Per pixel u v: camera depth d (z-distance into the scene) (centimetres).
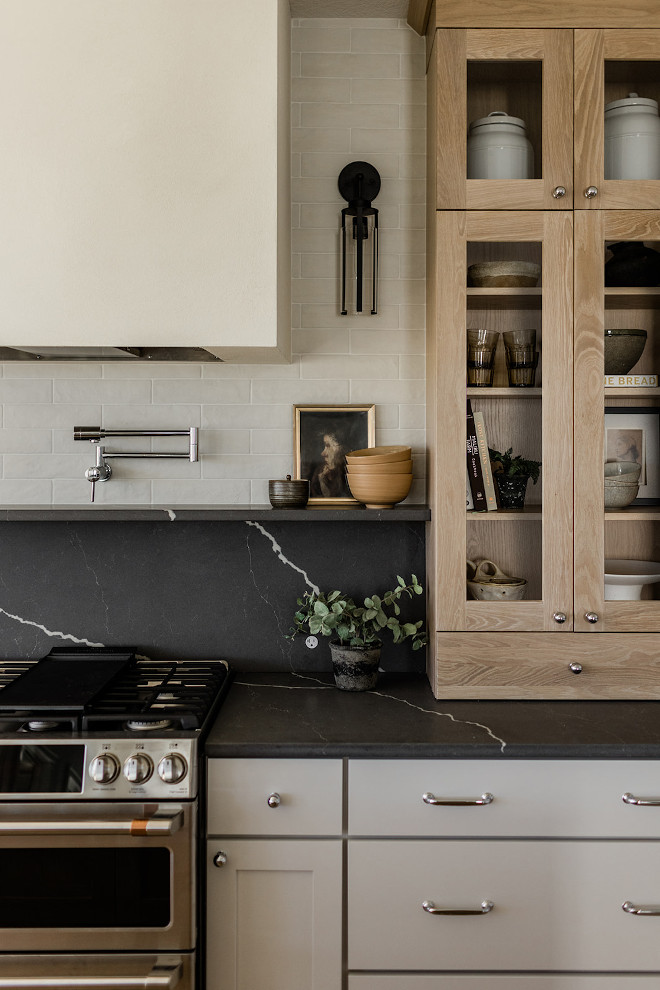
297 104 223
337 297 225
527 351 197
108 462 224
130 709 172
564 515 196
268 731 173
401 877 166
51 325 178
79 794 160
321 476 225
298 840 166
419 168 224
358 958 166
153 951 161
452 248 196
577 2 193
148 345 179
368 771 166
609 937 166
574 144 194
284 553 223
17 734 163
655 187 194
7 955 161
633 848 165
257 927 166
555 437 196
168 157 178
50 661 212
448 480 197
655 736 170
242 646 224
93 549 222
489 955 166
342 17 223
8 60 178
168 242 179
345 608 204
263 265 179
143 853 162
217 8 179
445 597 197
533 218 195
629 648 197
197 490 225
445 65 195
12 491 223
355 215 216
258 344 179
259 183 179
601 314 195
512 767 166
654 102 198
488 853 166
